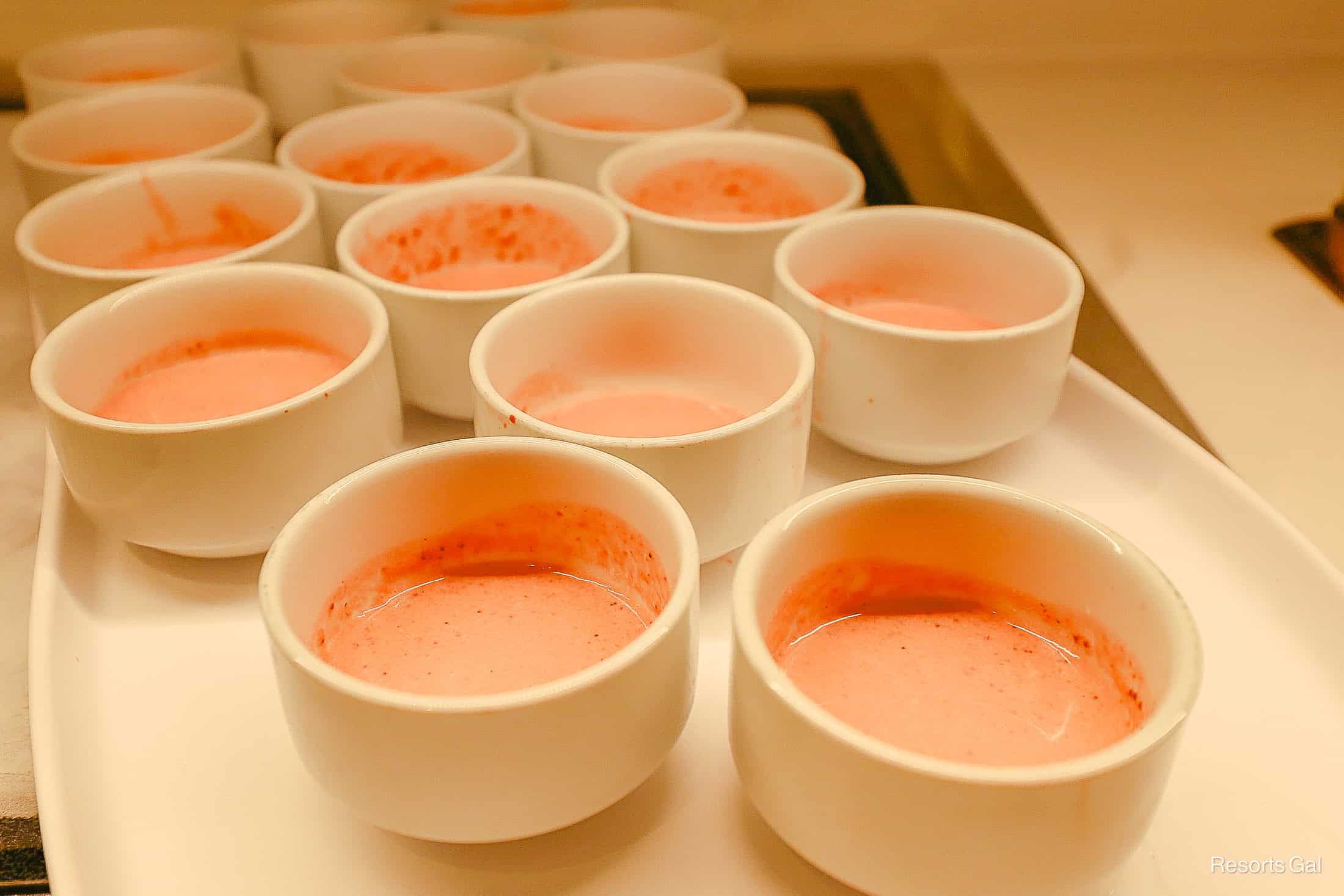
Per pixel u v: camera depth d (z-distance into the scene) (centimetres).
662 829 32
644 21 66
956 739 32
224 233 52
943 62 70
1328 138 63
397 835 32
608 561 36
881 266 48
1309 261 53
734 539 38
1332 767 34
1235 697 35
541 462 35
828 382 42
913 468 43
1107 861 28
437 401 44
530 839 32
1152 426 43
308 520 33
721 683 36
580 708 28
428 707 27
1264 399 45
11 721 36
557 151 55
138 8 67
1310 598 37
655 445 35
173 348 44
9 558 40
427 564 36
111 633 37
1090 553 33
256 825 32
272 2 67
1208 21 71
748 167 54
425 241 49
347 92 58
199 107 58
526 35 65
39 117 55
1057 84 68
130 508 37
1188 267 52
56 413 37
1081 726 32
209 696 35
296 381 43
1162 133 63
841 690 33
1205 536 40
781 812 29
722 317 42
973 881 27
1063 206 57
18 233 46
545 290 42
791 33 70
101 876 31
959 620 35
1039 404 41
